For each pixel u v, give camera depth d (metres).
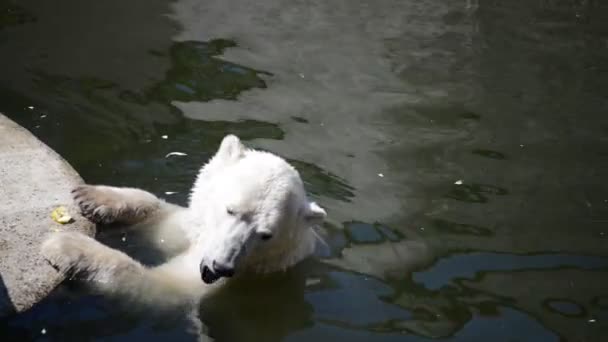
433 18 12.17
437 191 7.95
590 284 6.63
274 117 8.98
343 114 9.24
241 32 10.91
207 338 5.78
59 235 6.29
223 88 9.46
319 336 5.91
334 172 8.08
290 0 12.14
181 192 7.57
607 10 13.04
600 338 5.95
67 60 9.47
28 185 7.07
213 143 8.32
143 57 9.81
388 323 6.07
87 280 6.07
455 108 9.59
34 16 10.38
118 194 6.92
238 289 6.47
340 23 11.66
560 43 11.66
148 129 8.42
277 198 6.16
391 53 10.91
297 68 10.18
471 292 6.48
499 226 7.42
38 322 5.59
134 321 5.78
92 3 10.96
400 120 9.25
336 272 6.72
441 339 5.88
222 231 6.05
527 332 6.00
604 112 9.70
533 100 9.91
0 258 6.05
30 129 8.09
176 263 6.57
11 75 8.97
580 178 8.25
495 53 11.20
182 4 11.41
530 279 6.67
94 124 8.36
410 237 7.22
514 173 8.30
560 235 7.30
